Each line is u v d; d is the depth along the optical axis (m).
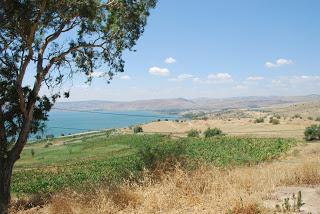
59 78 19.83
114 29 19.08
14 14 16.12
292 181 13.31
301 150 47.00
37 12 17.00
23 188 41.84
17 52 18.28
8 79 18.08
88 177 44.31
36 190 40.12
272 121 123.00
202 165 14.39
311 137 69.56
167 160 16.08
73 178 45.78
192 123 139.38
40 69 18.55
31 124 19.06
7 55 18.12
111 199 11.15
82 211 10.55
